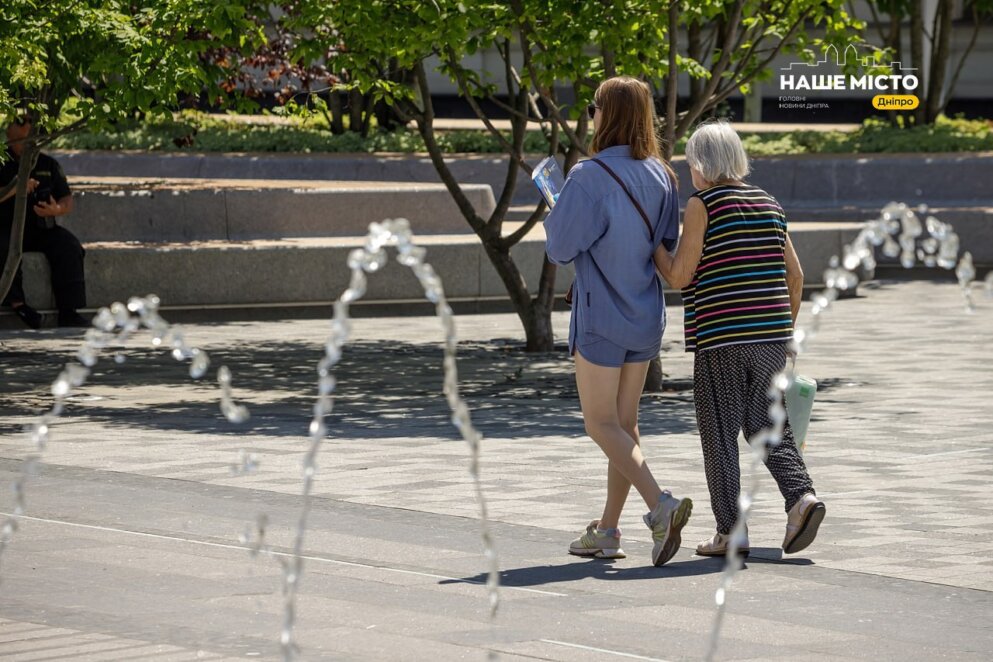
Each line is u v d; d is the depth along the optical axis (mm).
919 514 14398
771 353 12555
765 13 24781
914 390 23078
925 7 75125
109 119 22156
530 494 15406
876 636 10391
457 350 28625
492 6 22125
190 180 41000
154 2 22266
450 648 10047
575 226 12297
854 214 47000
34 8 21297
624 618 10828
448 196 37812
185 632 10383
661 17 22672
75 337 30188
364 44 22219
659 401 22281
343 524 13969
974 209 44688
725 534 12766
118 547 12961
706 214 12492
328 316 34156
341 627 10547
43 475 16281
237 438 18938
